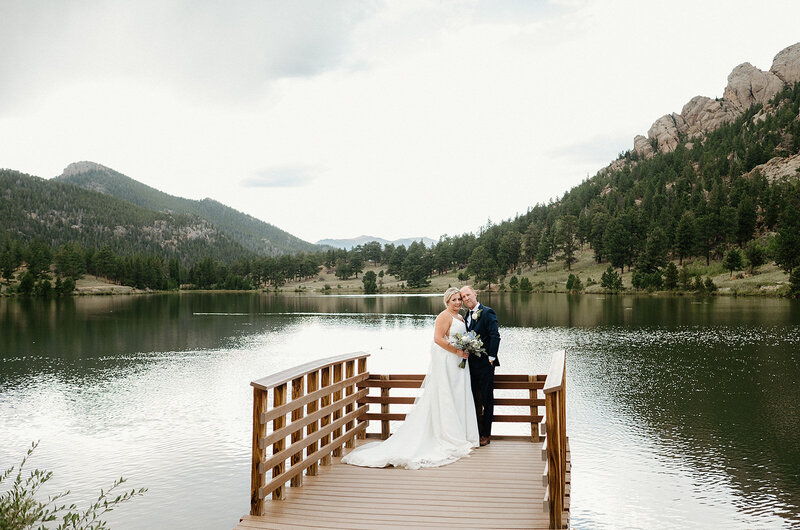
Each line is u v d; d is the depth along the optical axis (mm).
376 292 172000
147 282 179125
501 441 8109
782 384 25125
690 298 87250
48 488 12602
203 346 42125
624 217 145125
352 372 7996
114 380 27469
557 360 5762
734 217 119625
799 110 197250
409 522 5168
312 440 6402
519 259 169625
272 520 5242
